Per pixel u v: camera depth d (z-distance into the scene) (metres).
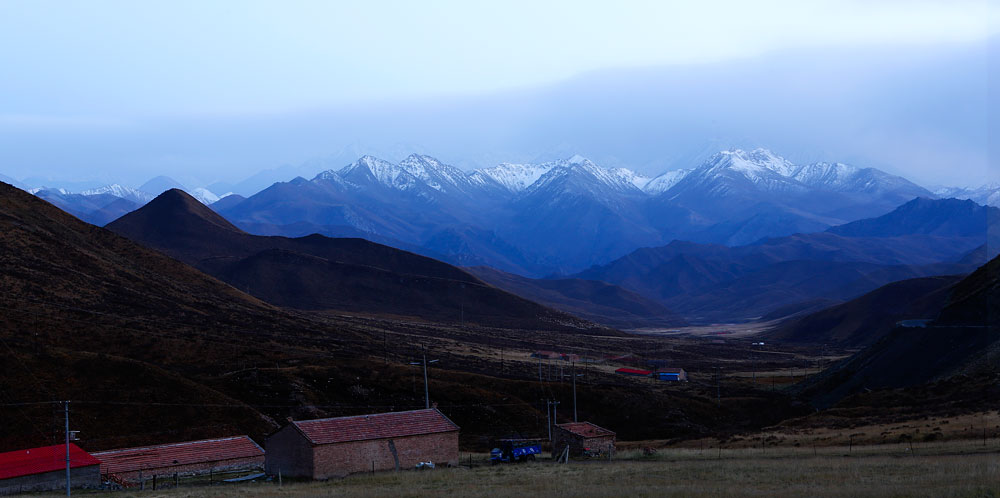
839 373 131.25
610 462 68.62
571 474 57.88
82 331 127.06
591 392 127.62
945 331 114.50
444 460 71.88
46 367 104.94
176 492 59.47
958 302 117.44
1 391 97.31
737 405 127.44
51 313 132.00
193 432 98.06
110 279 167.25
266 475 69.25
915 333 121.19
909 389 97.38
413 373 129.12
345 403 117.31
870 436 73.06
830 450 67.50
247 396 114.25
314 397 116.56
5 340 112.44
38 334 119.56
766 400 129.38
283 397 115.19
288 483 64.00
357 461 67.69
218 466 78.19
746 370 191.88
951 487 40.78
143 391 104.25
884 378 117.38
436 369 134.75
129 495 58.41
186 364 125.94
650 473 55.53
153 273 188.62
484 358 175.38
